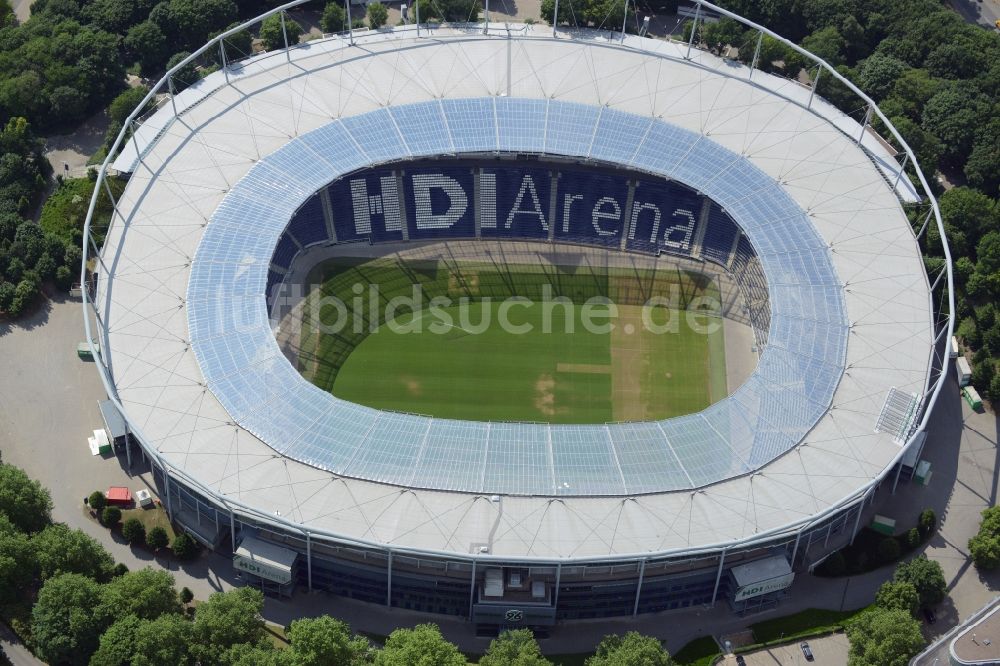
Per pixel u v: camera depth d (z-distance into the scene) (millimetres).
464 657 139625
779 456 161125
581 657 151625
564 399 185125
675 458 160250
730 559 155375
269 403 165000
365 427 162875
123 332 172750
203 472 155375
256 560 151625
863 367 173125
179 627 139250
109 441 172875
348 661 139125
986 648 147000
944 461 177375
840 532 164625
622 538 149500
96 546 154250
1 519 151875
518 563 146250
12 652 148000
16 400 179875
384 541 147625
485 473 156750
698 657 151750
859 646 148250
